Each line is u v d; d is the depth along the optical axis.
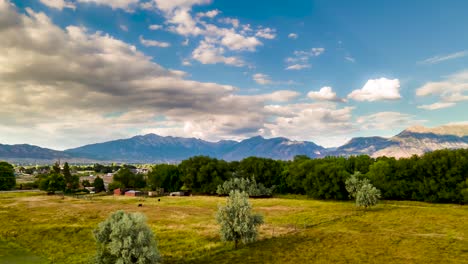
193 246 63.91
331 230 76.88
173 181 184.62
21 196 151.12
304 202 130.38
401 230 75.31
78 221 86.94
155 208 112.50
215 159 182.62
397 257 55.50
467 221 82.94
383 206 113.31
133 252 45.53
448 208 106.38
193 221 87.06
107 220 49.47
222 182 165.50
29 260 57.38
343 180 133.38
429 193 123.19
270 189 163.00
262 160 176.62
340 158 168.25
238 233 63.28
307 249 61.34
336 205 119.12
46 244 67.62
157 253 47.75
